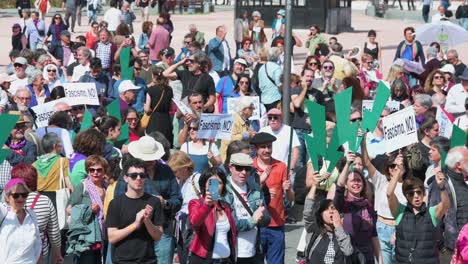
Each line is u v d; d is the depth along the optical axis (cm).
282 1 4938
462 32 3142
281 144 1756
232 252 1334
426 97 2030
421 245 1384
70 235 1402
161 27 3170
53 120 1722
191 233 1346
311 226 1345
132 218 1240
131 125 1820
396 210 1404
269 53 2350
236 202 1346
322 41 3316
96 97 2052
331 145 1369
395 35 5119
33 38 3656
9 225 1247
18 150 1588
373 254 1388
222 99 2286
